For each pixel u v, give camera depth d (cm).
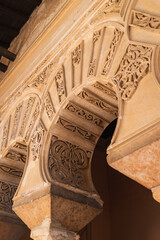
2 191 422
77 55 337
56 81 358
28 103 406
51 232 279
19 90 438
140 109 228
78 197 301
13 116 437
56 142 327
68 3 374
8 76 490
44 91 371
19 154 421
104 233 540
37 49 422
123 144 226
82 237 530
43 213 290
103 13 311
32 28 466
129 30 269
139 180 224
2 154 421
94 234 530
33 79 409
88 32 330
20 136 389
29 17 487
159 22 244
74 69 337
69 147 330
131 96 242
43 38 414
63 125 333
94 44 317
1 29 502
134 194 537
